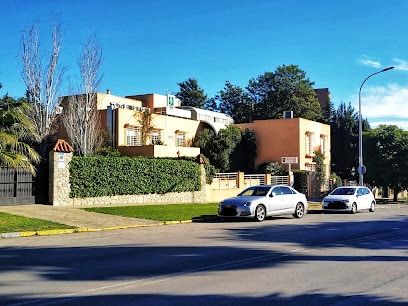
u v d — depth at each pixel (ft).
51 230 50.24
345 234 48.83
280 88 219.82
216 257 33.50
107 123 115.96
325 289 23.99
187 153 121.29
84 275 27.37
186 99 254.27
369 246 39.68
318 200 128.06
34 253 36.29
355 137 190.60
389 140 141.38
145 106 153.28
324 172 154.20
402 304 21.33
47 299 21.90
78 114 112.16
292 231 51.75
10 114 52.75
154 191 89.45
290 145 142.00
